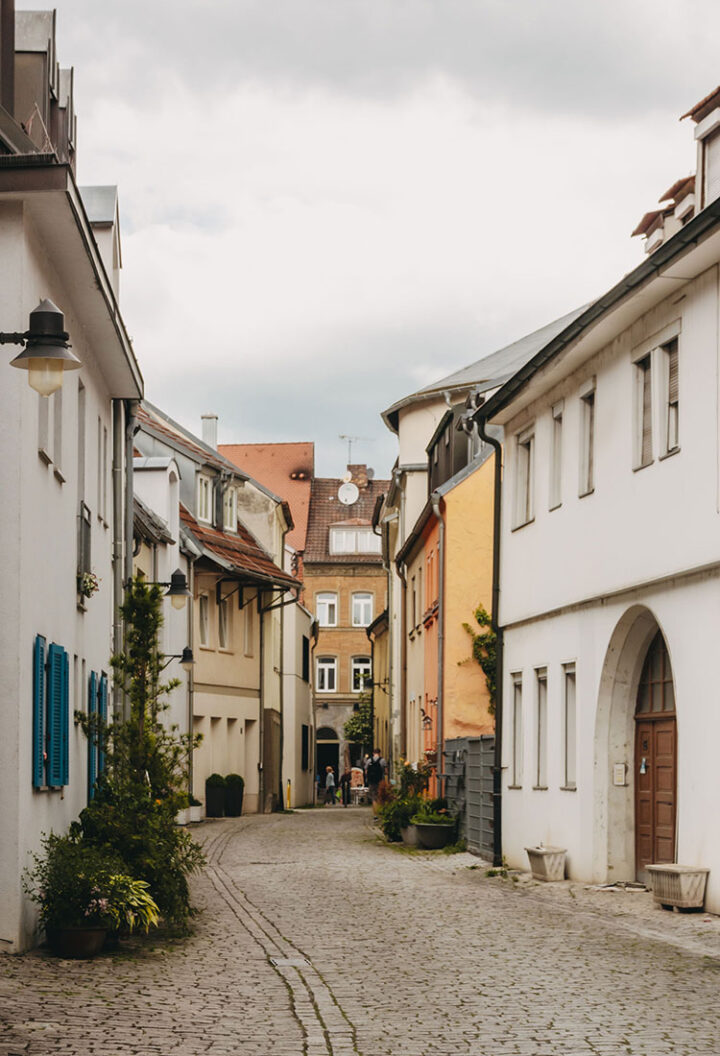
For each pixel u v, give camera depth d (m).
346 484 80.44
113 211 19.73
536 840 21.16
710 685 15.16
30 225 12.34
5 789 11.57
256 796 42.75
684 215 18.72
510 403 22.16
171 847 13.26
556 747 20.48
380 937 13.24
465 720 29.78
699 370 15.47
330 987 10.28
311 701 62.00
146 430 40.34
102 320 16.09
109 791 13.58
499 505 23.88
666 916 14.80
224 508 42.94
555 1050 8.02
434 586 32.75
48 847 11.98
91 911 11.46
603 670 18.67
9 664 11.68
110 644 19.41
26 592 11.99
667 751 17.73
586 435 19.69
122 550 20.27
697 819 15.31
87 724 14.09
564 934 13.42
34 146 14.48
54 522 13.78
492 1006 9.48
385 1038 8.38
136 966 11.05
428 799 28.36
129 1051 7.76
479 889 18.34
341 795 68.56
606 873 18.75
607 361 18.52
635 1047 8.09
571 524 19.89
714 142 17.55
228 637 40.84
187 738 14.63
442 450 34.84
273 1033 8.49
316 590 76.69
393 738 47.19
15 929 11.45
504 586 23.47
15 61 15.81
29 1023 8.43
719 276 14.97
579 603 19.45
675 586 16.22
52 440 13.77
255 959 11.68
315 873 20.62
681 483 15.90
